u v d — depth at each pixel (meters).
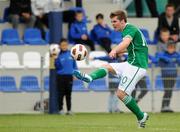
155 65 58.88
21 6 66.06
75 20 64.62
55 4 58.69
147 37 67.06
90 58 62.06
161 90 58.88
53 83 57.38
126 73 35.97
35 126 40.69
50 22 59.03
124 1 72.50
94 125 41.41
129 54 36.22
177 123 43.34
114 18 36.09
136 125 41.25
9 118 50.03
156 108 59.03
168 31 64.31
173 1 72.94
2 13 67.75
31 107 58.88
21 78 59.69
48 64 62.12
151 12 71.38
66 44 56.47
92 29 64.94
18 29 66.19
